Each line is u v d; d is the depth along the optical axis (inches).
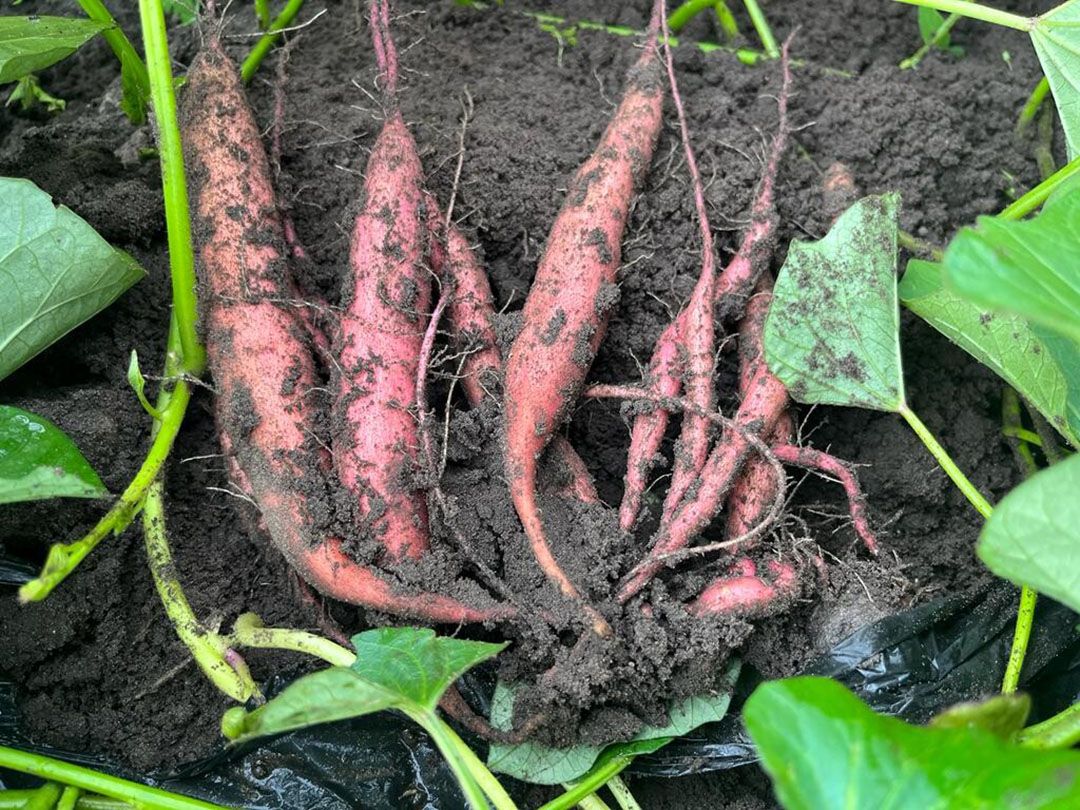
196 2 21.8
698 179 17.6
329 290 18.3
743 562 15.7
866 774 9.3
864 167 20.0
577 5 23.4
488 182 19.0
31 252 15.4
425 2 22.5
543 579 15.3
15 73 18.0
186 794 15.0
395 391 15.7
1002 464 19.0
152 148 20.3
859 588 16.3
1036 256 10.9
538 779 14.7
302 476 15.2
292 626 16.5
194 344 16.8
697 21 23.8
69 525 16.4
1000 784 9.0
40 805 14.3
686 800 15.8
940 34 22.6
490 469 16.3
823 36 23.1
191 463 17.7
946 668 15.9
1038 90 21.0
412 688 12.5
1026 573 10.6
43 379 17.9
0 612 15.7
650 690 14.7
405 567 15.0
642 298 18.3
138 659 16.1
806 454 16.3
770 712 9.9
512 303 18.7
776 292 16.4
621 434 18.0
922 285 16.9
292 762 15.2
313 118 20.2
